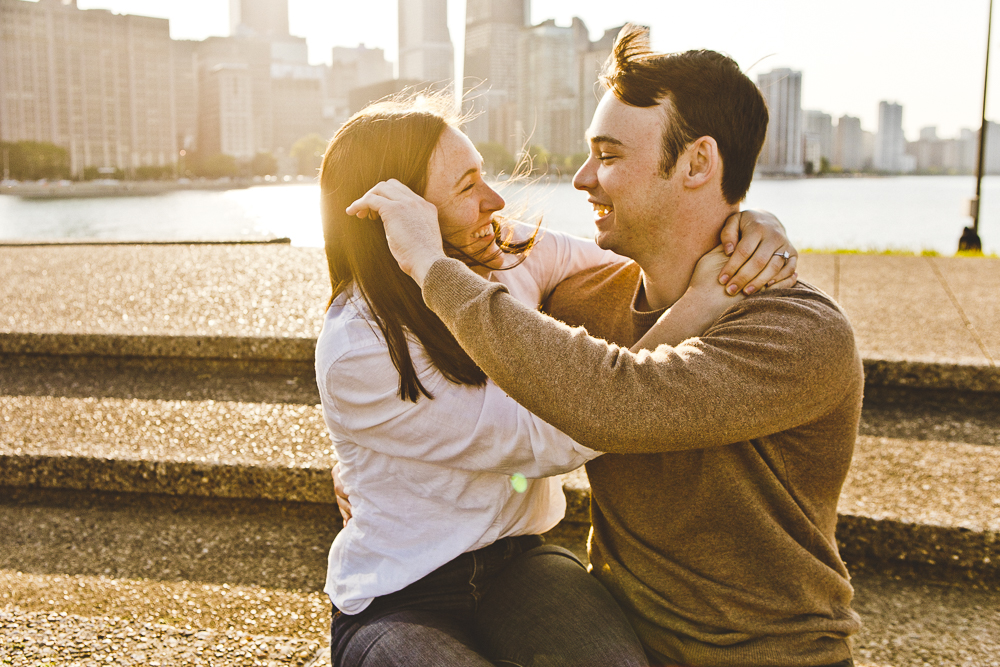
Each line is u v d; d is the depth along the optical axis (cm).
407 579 131
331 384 127
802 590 124
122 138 15875
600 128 126
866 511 225
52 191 13062
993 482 242
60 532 255
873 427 292
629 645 125
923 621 204
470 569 135
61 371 362
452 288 110
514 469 125
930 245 2061
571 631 126
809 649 124
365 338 125
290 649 190
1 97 14500
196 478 262
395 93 140
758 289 119
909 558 221
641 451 108
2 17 14300
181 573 230
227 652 188
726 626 126
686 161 122
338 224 131
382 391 125
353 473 136
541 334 106
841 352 111
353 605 133
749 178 126
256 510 265
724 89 120
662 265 132
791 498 122
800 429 119
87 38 15225
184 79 18238
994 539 213
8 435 287
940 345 335
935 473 250
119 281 465
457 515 133
